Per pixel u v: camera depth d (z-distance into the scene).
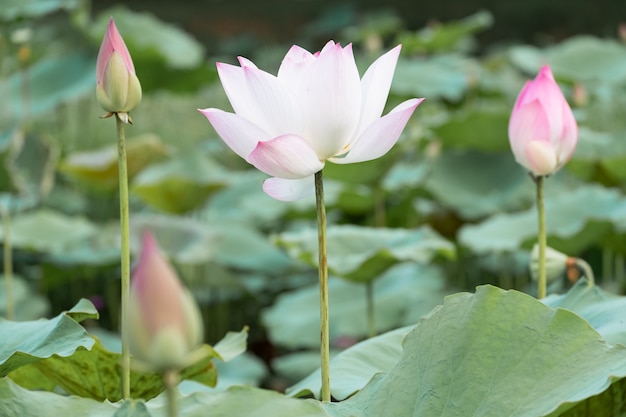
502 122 6.39
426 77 8.46
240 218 7.68
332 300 5.48
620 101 8.62
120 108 2.85
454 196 6.50
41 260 6.45
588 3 21.59
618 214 4.78
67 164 7.22
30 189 5.99
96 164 7.19
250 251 6.87
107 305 7.66
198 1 24.38
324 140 2.78
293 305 5.67
